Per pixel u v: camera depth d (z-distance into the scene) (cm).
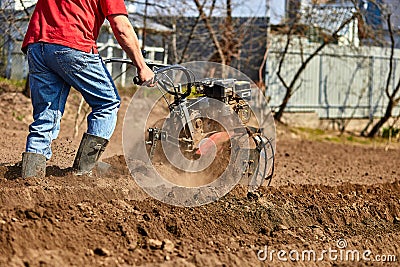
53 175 803
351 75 2841
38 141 774
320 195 933
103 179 808
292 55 2678
